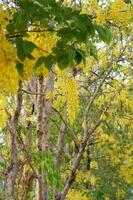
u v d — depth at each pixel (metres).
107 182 20.06
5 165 7.55
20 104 7.19
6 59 3.51
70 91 8.11
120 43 10.09
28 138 10.10
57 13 3.35
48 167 7.48
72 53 3.53
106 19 6.59
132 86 11.34
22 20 3.44
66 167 14.69
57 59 3.57
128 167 16.30
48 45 3.97
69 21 3.47
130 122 12.52
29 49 3.43
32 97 8.15
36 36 3.96
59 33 3.54
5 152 9.21
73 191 15.62
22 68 3.56
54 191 9.57
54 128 13.91
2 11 3.56
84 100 12.02
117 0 6.64
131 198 22.06
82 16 3.40
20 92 7.15
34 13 3.36
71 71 9.22
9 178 7.38
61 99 8.36
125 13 6.76
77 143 9.82
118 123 12.89
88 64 10.11
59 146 10.64
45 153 7.55
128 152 16.25
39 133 8.17
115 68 10.55
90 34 3.51
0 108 5.26
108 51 10.27
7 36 3.53
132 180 16.34
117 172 19.83
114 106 11.38
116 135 15.12
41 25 3.64
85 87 10.45
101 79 10.68
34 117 9.97
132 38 9.95
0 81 3.53
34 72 3.89
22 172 9.55
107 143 15.77
